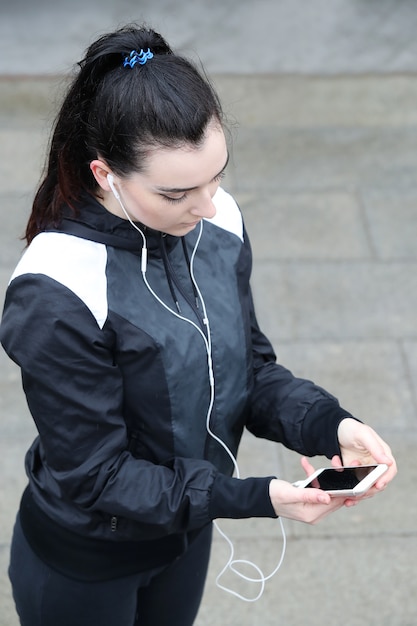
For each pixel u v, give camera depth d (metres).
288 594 3.86
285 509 2.13
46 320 2.07
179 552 2.51
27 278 2.09
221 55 7.44
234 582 3.90
